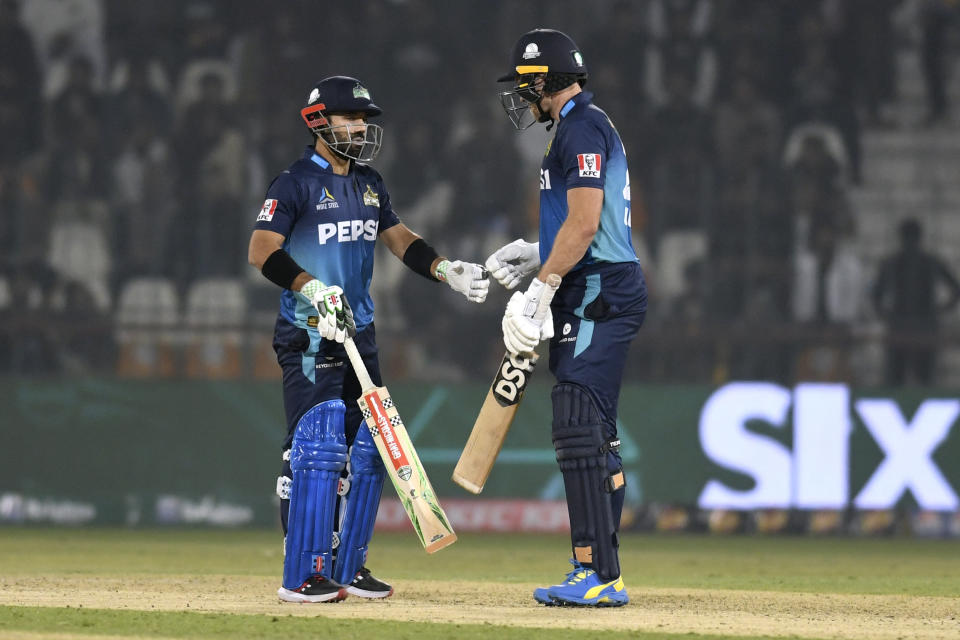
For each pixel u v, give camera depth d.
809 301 43.66
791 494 37.62
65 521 37.91
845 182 45.09
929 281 43.88
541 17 47.47
